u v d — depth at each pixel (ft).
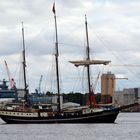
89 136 555.69
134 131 633.20
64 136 555.69
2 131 627.46
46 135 569.23
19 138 538.88
